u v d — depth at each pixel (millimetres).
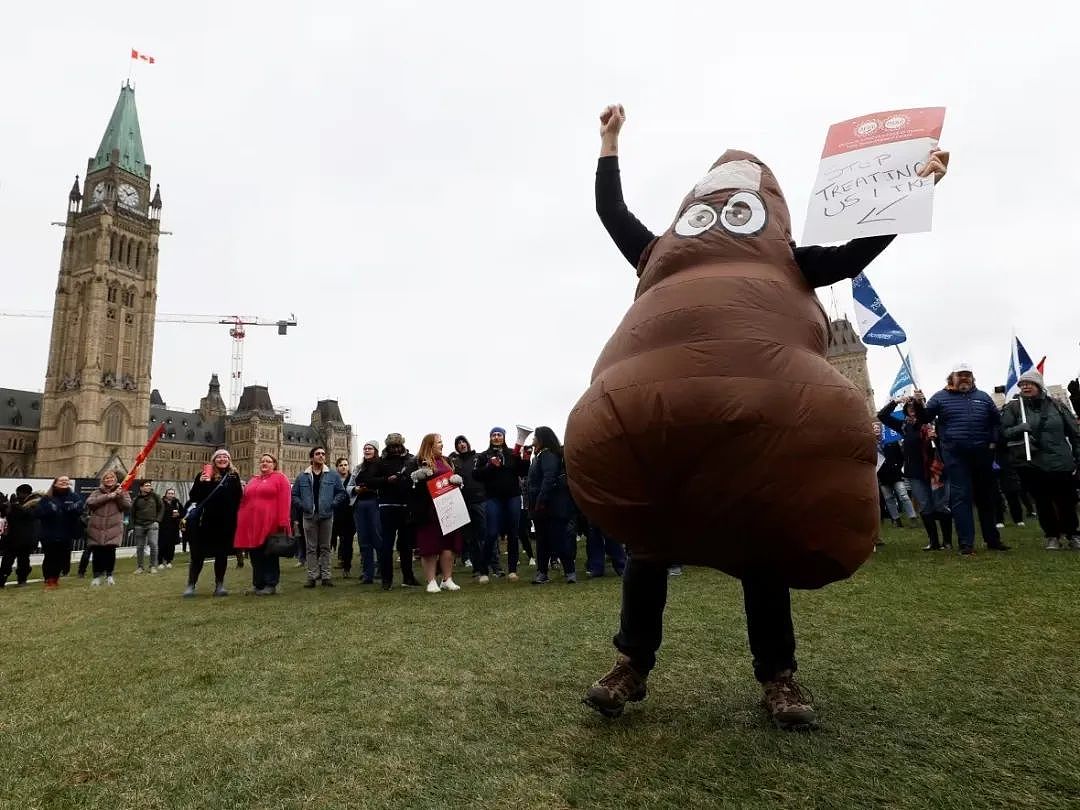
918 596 5137
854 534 2246
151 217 111500
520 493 9133
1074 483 7461
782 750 2381
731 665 3592
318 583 10047
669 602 5676
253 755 2664
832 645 3861
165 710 3355
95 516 11469
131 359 104062
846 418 2264
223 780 2436
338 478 9797
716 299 2396
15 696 3777
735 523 2230
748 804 2002
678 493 2271
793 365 2271
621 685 2746
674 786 2148
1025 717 2596
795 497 2172
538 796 2141
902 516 14016
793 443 2172
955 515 7531
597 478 2447
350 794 2254
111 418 99625
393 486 8625
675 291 2502
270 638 5230
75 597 9406
